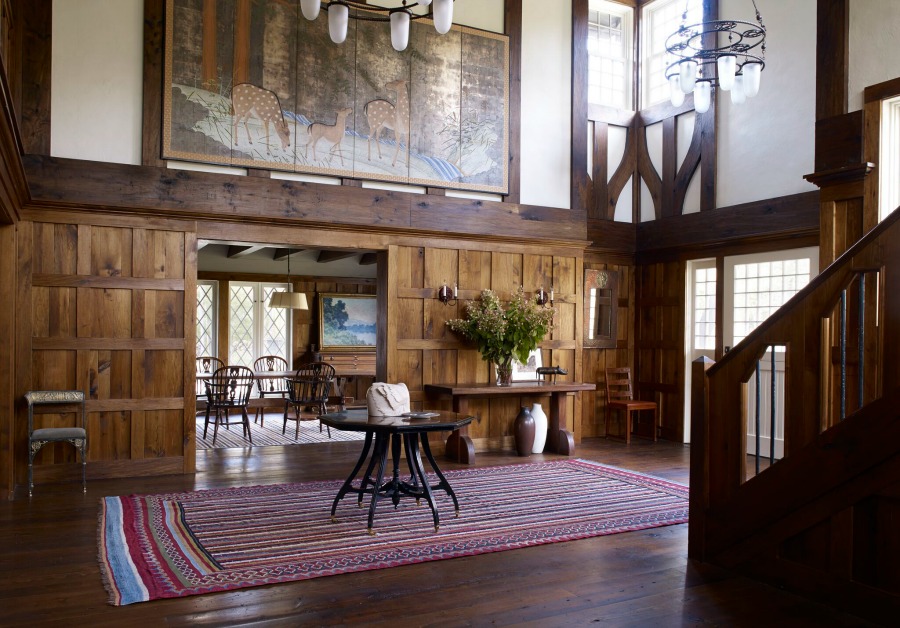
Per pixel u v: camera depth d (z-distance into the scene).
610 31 9.05
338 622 3.07
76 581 3.53
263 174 6.53
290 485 5.74
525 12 7.85
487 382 7.48
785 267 7.27
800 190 7.05
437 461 6.91
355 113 6.91
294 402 8.63
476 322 7.22
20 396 5.70
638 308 9.08
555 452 7.50
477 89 7.51
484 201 7.48
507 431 7.68
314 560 3.86
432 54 7.28
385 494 4.69
